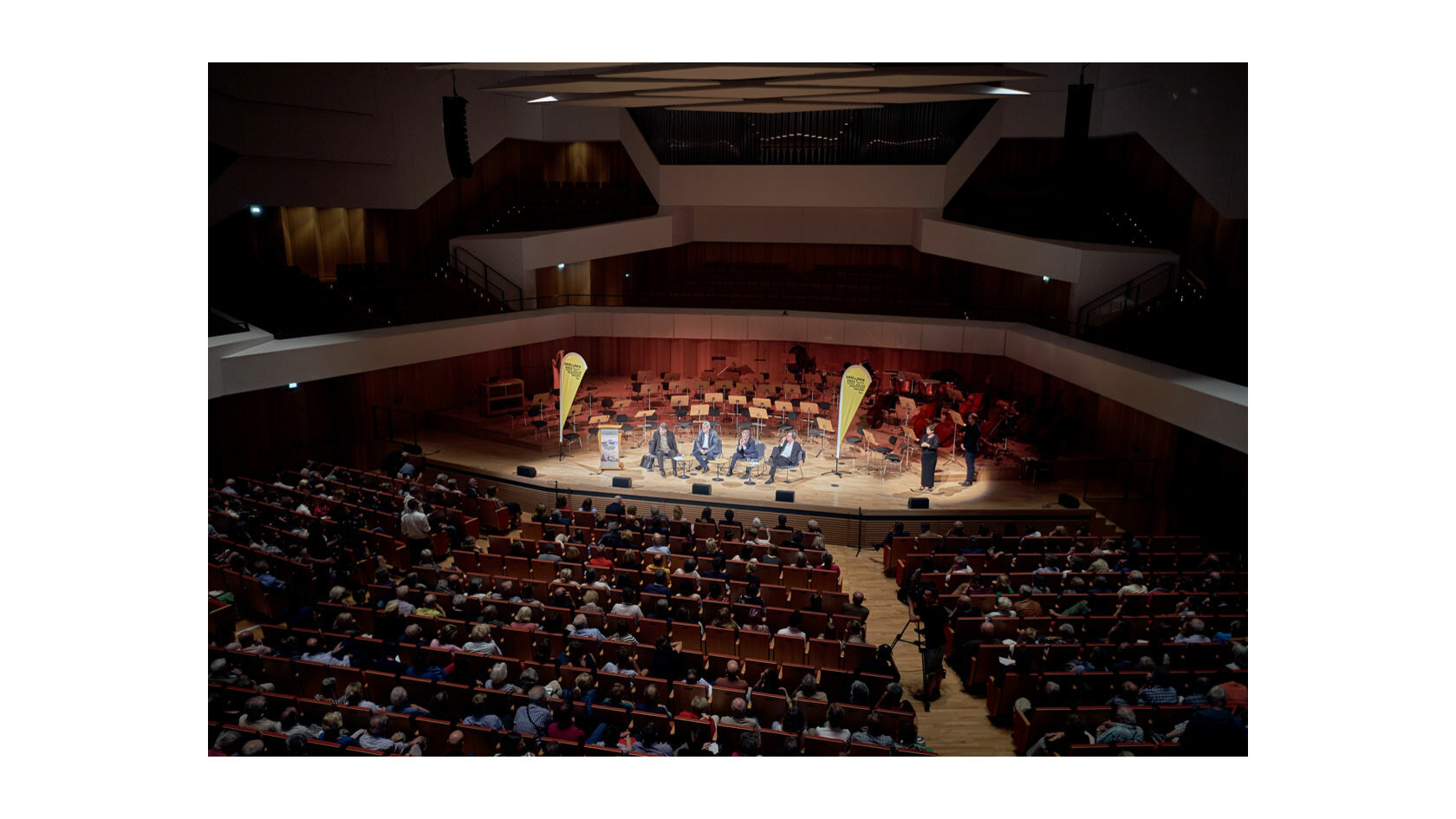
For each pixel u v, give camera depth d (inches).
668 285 979.9
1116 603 402.3
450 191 869.8
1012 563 465.1
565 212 919.0
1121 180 816.9
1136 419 634.8
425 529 495.2
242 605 430.9
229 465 642.2
